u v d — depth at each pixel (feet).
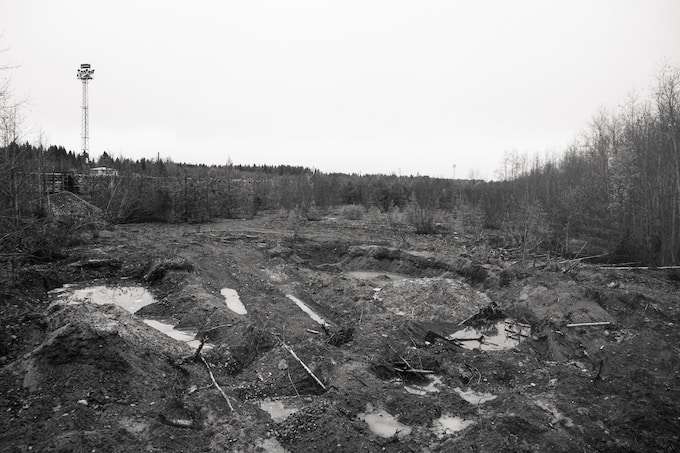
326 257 89.61
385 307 55.72
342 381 32.78
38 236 62.13
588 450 26.00
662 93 75.15
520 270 66.49
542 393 33.19
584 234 91.35
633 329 44.42
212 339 42.06
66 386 27.78
